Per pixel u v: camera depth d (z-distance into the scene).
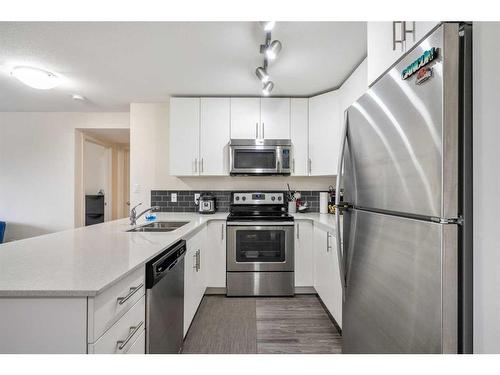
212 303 2.71
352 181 1.39
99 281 0.91
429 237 0.83
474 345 0.78
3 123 3.91
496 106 0.71
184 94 3.14
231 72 2.57
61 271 1.02
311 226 2.90
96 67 2.46
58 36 1.96
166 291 1.46
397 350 0.99
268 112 3.16
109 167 5.06
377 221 1.13
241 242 2.88
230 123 3.15
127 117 3.92
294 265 2.89
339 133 2.90
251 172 3.06
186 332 1.99
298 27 1.86
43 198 3.91
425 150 0.84
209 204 3.31
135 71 2.55
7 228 3.89
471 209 0.79
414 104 0.89
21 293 0.84
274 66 2.45
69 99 3.35
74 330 0.85
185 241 1.82
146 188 3.50
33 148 3.92
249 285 2.87
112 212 5.17
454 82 0.78
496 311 0.71
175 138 3.13
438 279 0.80
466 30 0.80
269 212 3.29
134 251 1.34
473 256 0.78
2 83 2.85
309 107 3.16
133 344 1.12
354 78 2.47
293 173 3.15
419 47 0.88
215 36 1.97
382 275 1.09
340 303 2.01
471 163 0.79
